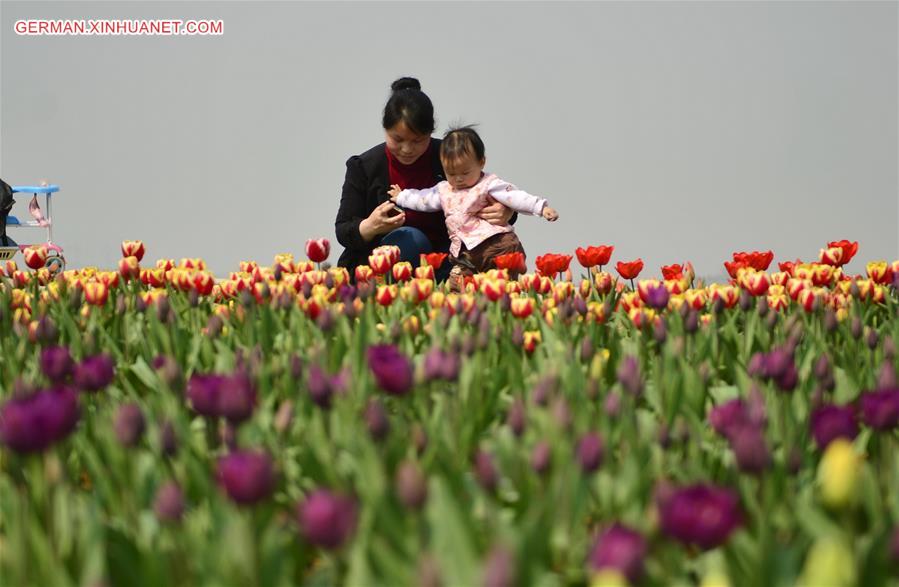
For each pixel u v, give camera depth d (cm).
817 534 426
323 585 433
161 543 443
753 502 476
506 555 279
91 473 528
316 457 523
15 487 471
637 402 650
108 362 598
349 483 505
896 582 385
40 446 430
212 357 856
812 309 969
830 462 361
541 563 384
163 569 414
